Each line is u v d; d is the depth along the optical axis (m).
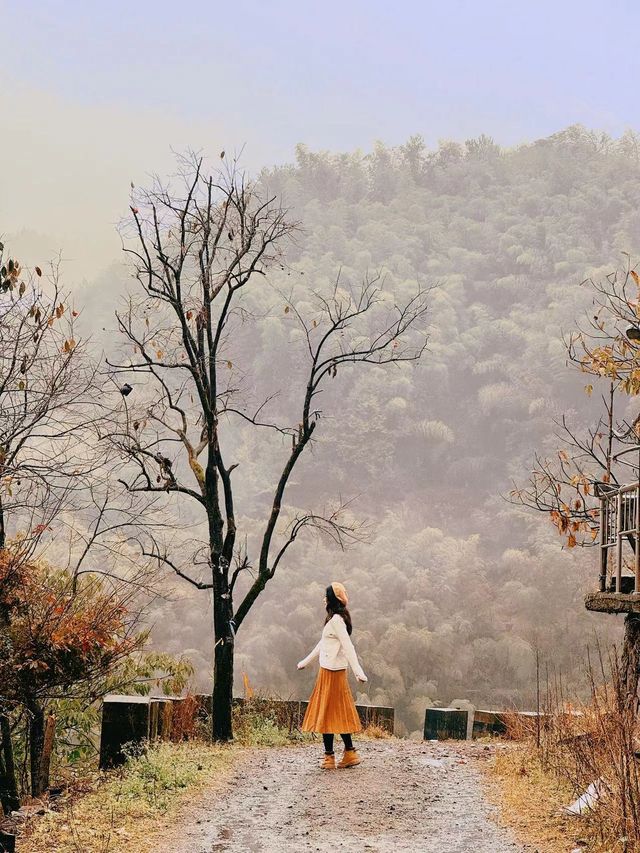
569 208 167.75
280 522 91.75
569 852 7.23
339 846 7.52
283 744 13.45
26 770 12.80
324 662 10.70
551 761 10.45
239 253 14.93
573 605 77.31
